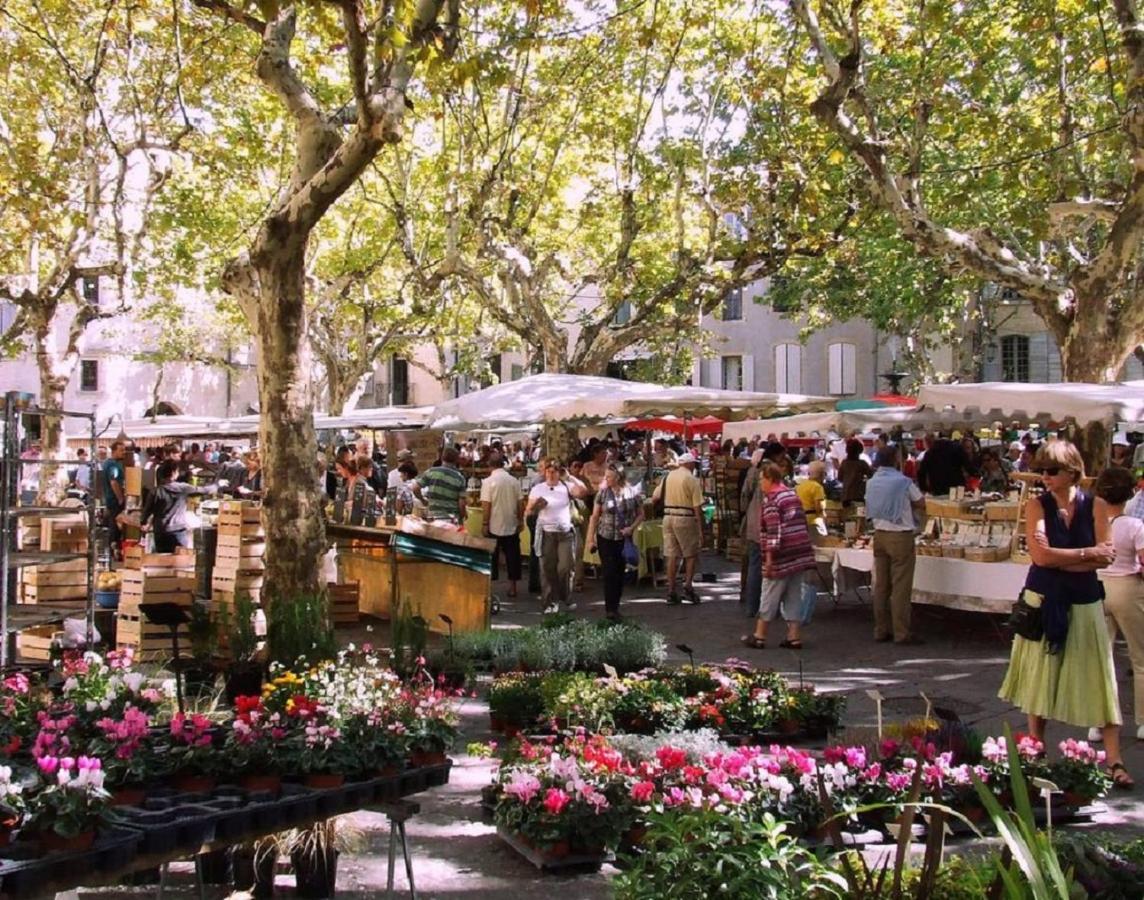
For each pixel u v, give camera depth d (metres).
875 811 5.71
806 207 18.84
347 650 7.61
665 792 5.70
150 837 4.20
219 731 5.18
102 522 15.56
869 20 16.28
